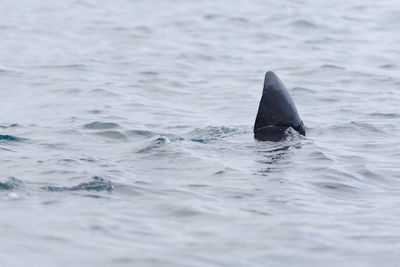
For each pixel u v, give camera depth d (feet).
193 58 277.64
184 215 119.55
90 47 293.02
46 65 260.42
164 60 273.54
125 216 117.91
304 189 135.44
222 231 112.78
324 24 333.62
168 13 362.74
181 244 107.14
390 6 375.66
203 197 128.77
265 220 118.42
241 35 316.81
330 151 161.58
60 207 120.37
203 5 380.17
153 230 112.37
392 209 126.52
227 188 133.80
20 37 309.01
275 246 107.65
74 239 106.83
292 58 276.82
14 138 169.58
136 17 353.31
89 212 118.73
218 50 290.76
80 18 351.05
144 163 148.46
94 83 236.63
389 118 198.90
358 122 189.78
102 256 101.50
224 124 190.90
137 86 236.22
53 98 217.36
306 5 377.91
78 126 183.32
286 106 171.12
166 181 137.08
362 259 103.96
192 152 155.43
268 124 171.73
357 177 144.56
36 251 101.96
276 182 138.21
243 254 104.32
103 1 398.62
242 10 364.99
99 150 161.17
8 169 142.10
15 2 393.91
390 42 301.02
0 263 97.25
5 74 245.65
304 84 240.32
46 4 388.78
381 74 251.80
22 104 209.87
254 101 221.25
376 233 114.11
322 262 102.83
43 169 141.59
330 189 137.08
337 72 255.70
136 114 200.34
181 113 204.54
